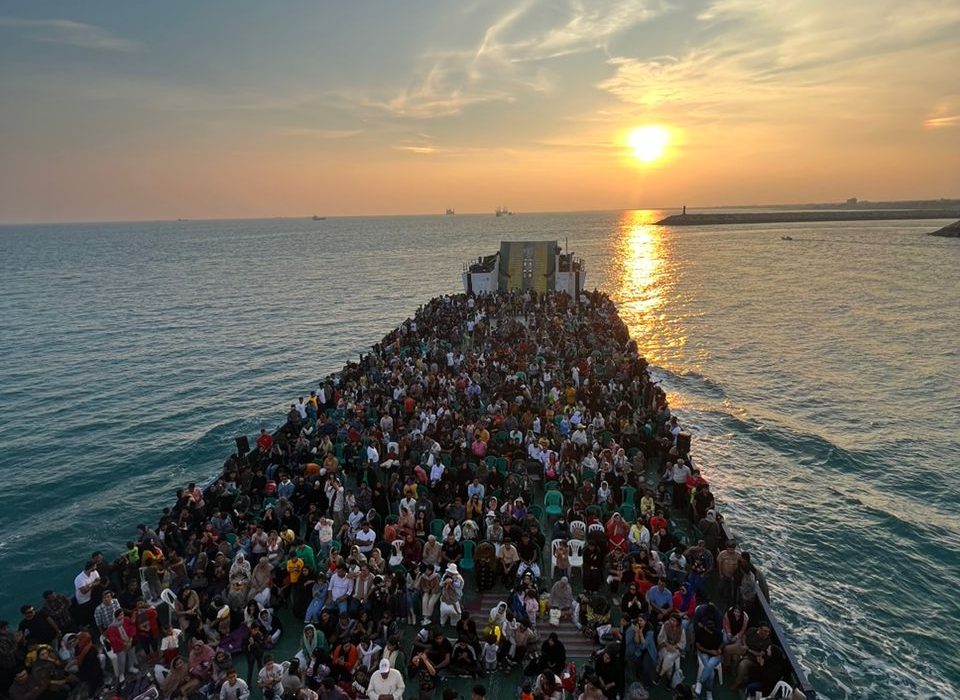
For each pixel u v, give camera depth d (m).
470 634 14.13
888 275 102.06
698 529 19.08
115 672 13.79
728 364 50.38
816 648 18.08
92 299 95.25
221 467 34.28
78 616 15.02
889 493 28.52
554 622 15.17
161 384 49.91
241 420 41.25
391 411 25.47
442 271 127.88
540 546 17.19
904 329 61.66
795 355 52.94
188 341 65.00
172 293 100.81
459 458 20.88
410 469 20.38
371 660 13.36
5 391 48.31
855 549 23.73
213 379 51.19
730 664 13.62
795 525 25.38
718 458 31.75
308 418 27.36
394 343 39.44
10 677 12.92
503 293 57.47
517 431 23.41
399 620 15.39
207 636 14.63
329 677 12.83
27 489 31.70
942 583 21.80
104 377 51.97
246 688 12.66
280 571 16.09
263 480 21.36
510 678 13.86
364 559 15.58
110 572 16.28
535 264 58.81
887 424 36.94
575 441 22.80
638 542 16.89
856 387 44.06
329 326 72.19
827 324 65.12
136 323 74.88
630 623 13.83
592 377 29.53
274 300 91.75
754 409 39.28
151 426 40.50
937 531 25.17
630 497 19.80
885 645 18.44
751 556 23.06
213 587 16.09
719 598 16.16
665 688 13.62
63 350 61.34
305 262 155.88
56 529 27.77
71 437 38.72
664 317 70.62
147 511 29.44
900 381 45.34
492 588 16.59
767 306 76.56
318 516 18.36
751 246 173.75
